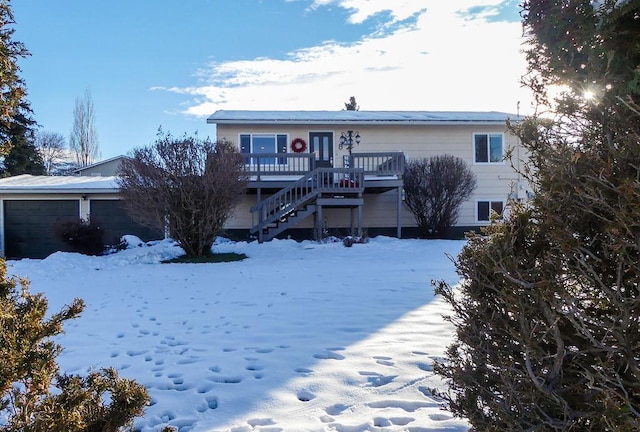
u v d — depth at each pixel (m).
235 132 19.77
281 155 17.72
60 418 1.87
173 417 3.41
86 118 48.53
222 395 3.76
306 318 6.15
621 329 1.66
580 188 1.71
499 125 20.80
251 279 9.73
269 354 4.72
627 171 1.61
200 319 6.28
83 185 18.73
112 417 2.07
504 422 2.03
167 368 4.39
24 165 31.97
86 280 10.16
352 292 7.91
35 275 11.16
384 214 20.44
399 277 9.48
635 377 1.71
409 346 4.85
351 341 5.08
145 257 13.92
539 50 1.95
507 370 2.02
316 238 17.67
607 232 1.63
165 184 13.41
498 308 2.08
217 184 13.62
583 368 1.82
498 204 20.88
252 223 18.80
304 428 3.18
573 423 1.81
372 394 3.71
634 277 1.63
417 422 3.22
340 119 19.95
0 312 1.92
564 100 1.85
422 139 20.78
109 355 4.79
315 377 4.06
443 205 19.64
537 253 1.90
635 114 1.66
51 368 1.99
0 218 18.48
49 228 18.66
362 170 17.48
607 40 1.76
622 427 1.60
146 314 6.64
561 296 1.77
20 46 2.77
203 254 14.18
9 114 2.30
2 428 1.88
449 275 9.70
